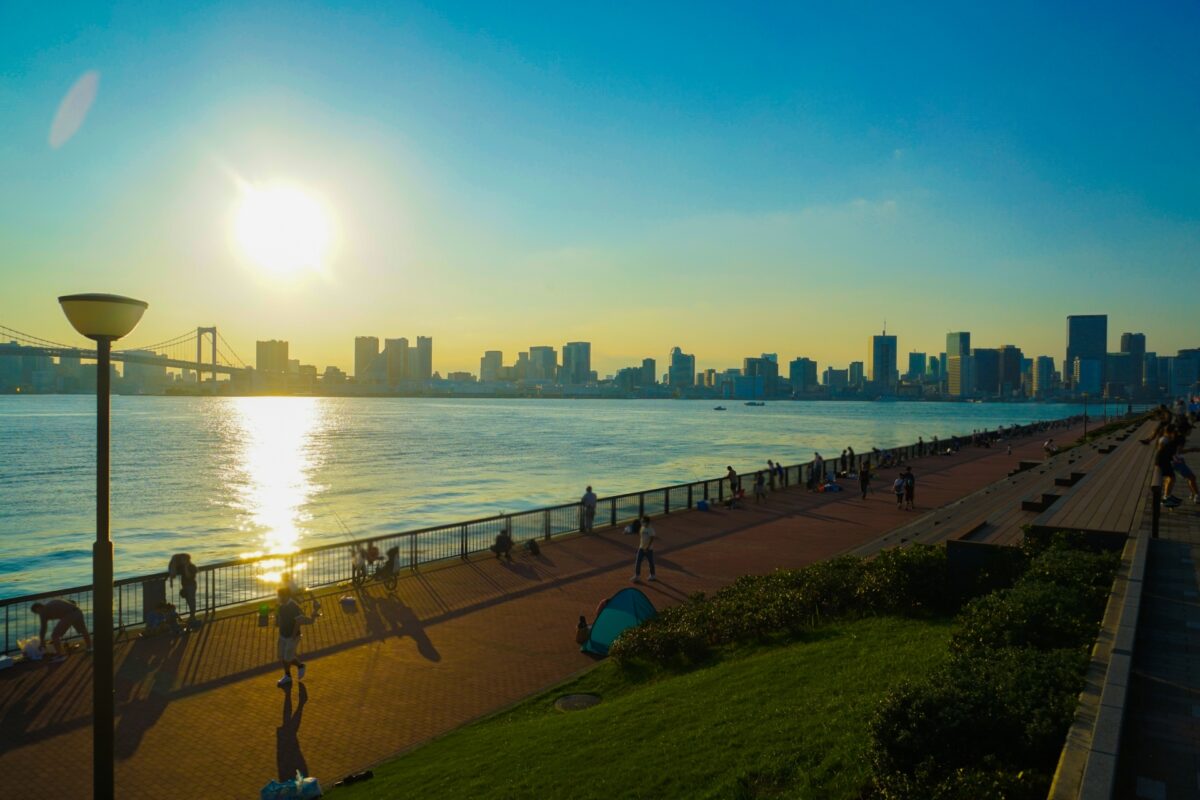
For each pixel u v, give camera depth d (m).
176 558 16.59
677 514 33.22
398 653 15.19
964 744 6.32
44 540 37.53
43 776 10.12
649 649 14.19
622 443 110.75
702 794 7.64
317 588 19.94
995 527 16.72
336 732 11.64
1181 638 8.46
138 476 65.44
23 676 13.58
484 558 23.75
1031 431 97.94
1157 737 6.13
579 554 24.55
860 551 21.88
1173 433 16.89
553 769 9.02
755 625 14.58
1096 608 9.53
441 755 10.49
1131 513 16.16
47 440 106.19
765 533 28.50
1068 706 6.28
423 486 59.22
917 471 51.75
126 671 13.95
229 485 59.50
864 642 12.59
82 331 7.90
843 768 7.45
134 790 9.84
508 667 14.49
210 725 11.80
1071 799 4.91
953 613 14.15
